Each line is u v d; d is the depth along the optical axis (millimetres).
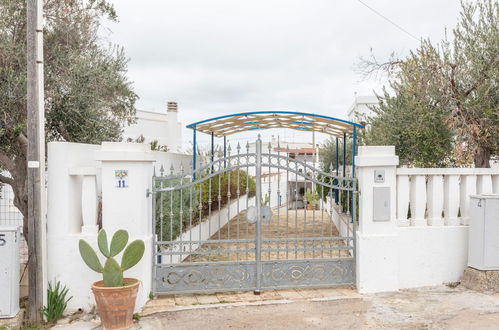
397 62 9547
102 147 6055
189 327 5324
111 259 5285
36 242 5559
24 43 8203
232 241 6551
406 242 6820
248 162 6598
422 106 8773
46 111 8531
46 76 8391
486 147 8734
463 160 8273
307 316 5648
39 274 5559
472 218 6773
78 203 6301
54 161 5973
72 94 8453
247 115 10016
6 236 5234
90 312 5895
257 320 5527
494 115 8281
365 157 6598
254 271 6574
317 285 6719
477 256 6656
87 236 5957
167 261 7754
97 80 9047
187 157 12922
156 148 14820
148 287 6258
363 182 6672
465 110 8406
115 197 6047
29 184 5559
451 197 7090
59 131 8703
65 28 9164
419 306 5953
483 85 8164
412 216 7031
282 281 6641
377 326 5285
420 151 9070
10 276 5234
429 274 6902
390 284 6648
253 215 6559
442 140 8750
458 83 8648
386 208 6672
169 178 6438
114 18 10133
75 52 9008
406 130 8969
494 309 5754
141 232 6109
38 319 5520
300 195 20922
